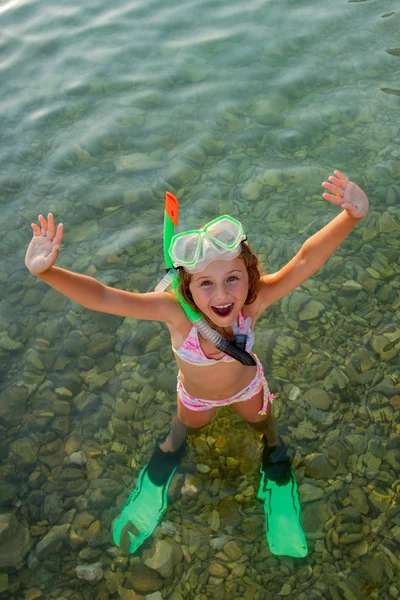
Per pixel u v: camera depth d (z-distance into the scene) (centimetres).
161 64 716
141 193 564
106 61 731
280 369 437
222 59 713
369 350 439
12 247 531
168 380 440
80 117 654
